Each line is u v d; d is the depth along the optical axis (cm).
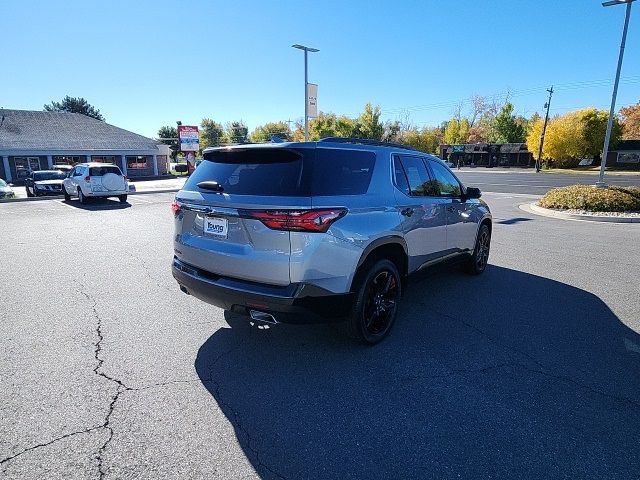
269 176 302
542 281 548
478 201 550
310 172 295
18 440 231
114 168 1569
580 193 1280
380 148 374
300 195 286
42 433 238
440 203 438
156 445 230
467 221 509
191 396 278
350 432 244
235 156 336
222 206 305
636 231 950
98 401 270
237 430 244
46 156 3556
